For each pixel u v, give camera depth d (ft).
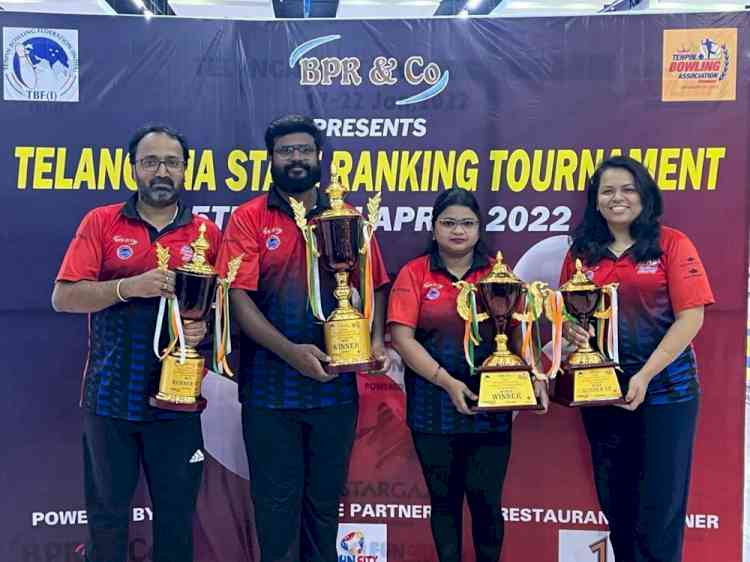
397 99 7.02
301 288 6.30
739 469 7.07
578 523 7.30
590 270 6.68
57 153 6.94
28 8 12.50
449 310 6.40
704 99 6.85
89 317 7.06
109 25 6.91
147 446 6.52
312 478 6.60
